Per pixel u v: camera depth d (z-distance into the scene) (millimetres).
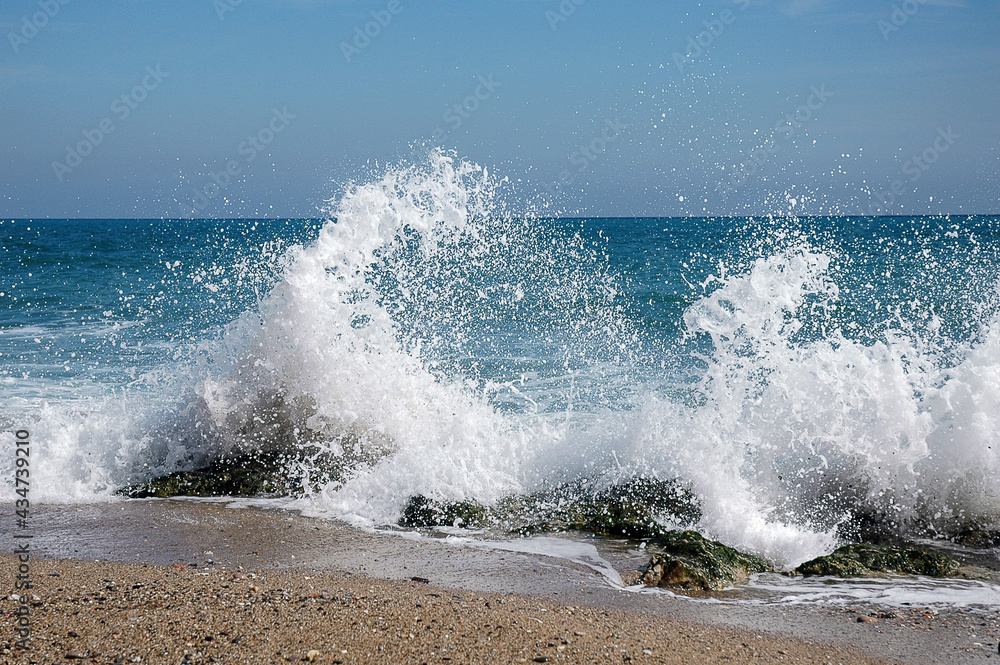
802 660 3057
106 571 3820
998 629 3408
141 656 2781
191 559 4102
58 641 2889
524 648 2986
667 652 3062
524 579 3955
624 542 4621
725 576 3992
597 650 3021
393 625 3133
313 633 3018
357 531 4723
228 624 3072
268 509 5117
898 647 3217
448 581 3873
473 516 4930
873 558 4215
